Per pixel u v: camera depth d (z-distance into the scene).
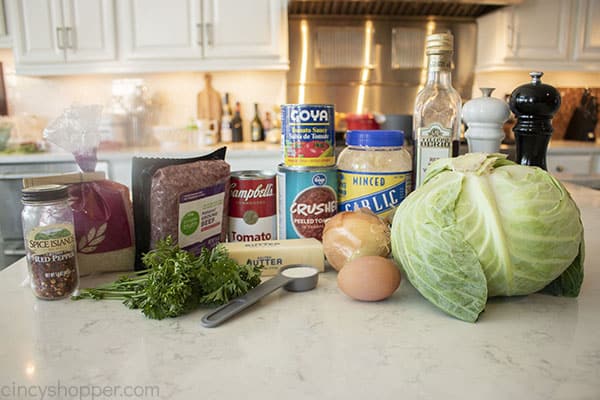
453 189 0.56
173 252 0.62
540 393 0.41
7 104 3.17
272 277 0.67
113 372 0.44
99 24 2.76
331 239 0.70
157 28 2.75
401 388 0.41
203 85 3.18
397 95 3.27
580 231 0.58
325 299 0.62
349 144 0.80
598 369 0.44
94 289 0.64
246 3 2.73
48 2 2.75
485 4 2.94
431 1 2.78
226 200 0.79
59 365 0.46
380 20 3.14
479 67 3.21
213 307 0.60
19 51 2.81
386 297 0.61
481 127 0.89
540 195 0.55
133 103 3.08
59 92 3.17
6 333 0.53
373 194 0.77
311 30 3.11
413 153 0.86
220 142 3.12
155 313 0.56
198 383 0.42
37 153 2.63
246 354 0.48
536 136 0.86
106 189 0.74
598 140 3.34
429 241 0.55
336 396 0.40
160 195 0.69
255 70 3.06
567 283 0.61
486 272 0.54
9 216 2.39
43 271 0.62
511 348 0.48
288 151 0.78
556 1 2.95
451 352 0.48
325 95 3.23
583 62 3.05
